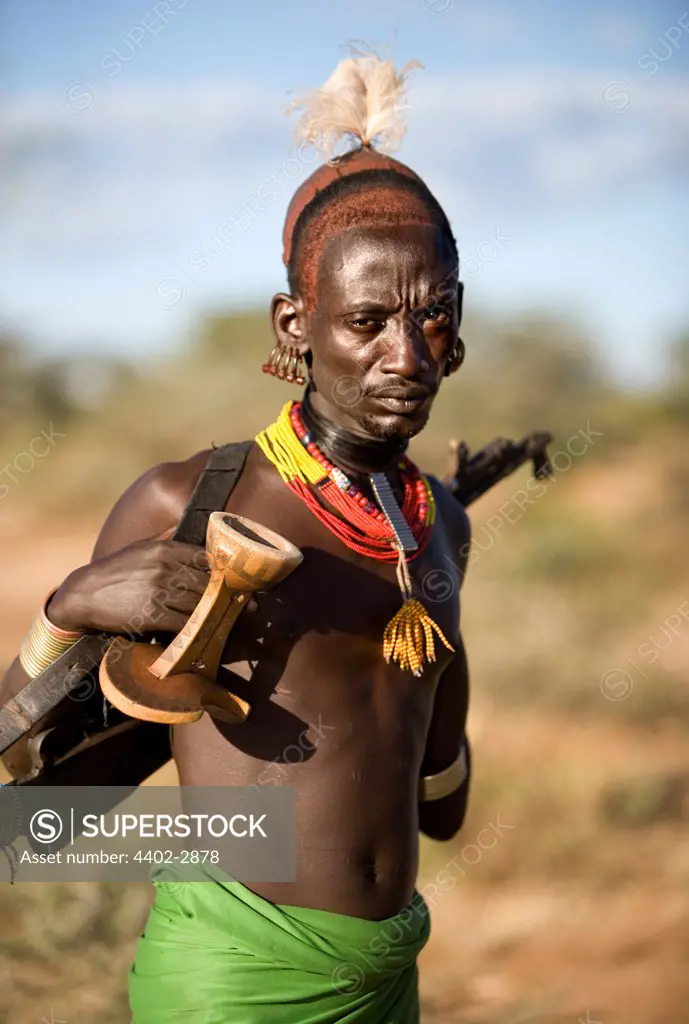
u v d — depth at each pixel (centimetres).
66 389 8019
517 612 4347
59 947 1928
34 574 5259
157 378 8100
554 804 2770
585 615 4316
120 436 7250
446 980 2103
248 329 8469
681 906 2350
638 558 5184
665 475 6281
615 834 2670
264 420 7681
